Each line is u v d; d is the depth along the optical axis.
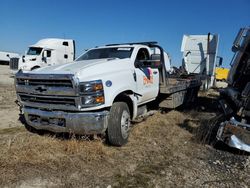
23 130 6.33
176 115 8.23
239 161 5.07
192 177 4.33
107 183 4.01
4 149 4.78
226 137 5.40
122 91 5.51
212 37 17.20
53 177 4.10
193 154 5.33
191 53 17.72
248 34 6.72
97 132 5.00
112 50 6.84
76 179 4.08
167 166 4.70
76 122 4.95
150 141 5.86
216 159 5.12
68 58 22.80
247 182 4.23
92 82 4.89
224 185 4.11
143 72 6.55
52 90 5.04
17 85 5.57
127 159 4.90
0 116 7.87
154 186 3.98
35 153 4.73
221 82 32.06
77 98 4.86
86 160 4.68
